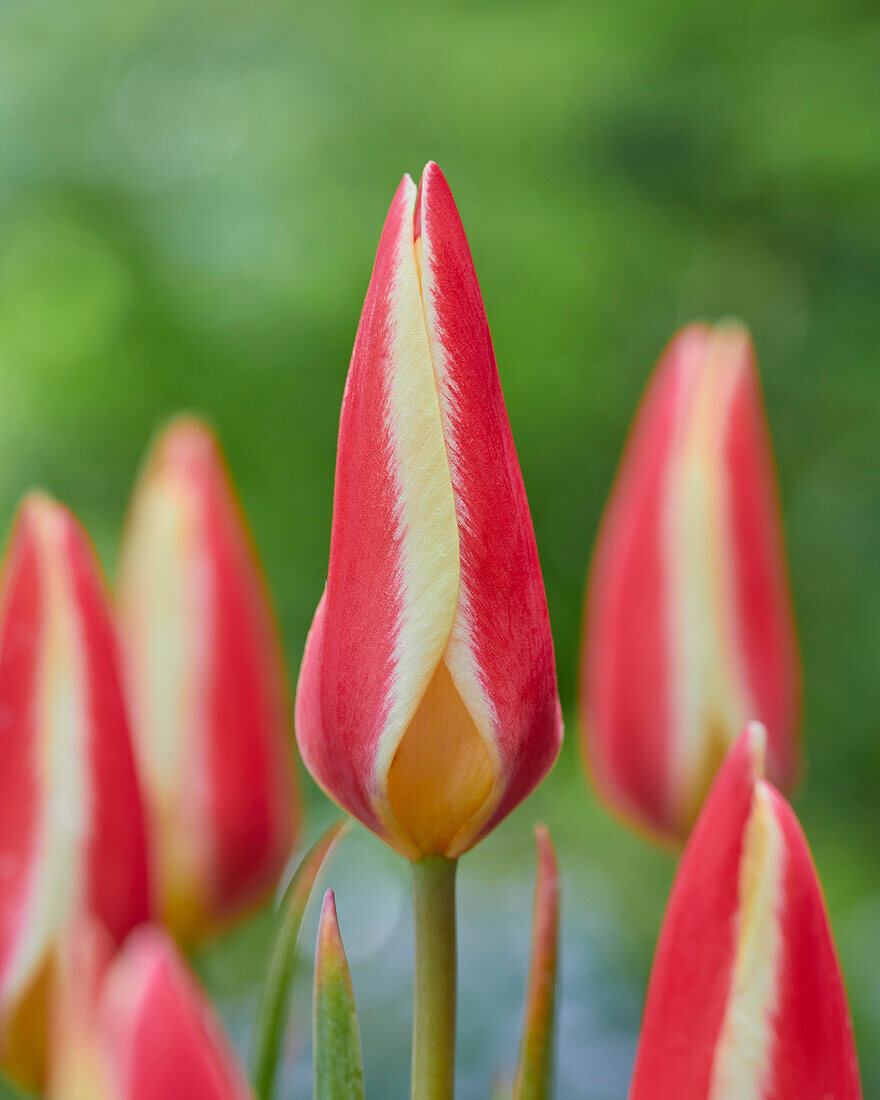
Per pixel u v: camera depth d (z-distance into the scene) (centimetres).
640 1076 38
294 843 46
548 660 38
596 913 122
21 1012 41
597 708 47
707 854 38
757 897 37
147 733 45
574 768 146
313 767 38
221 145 156
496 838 140
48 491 141
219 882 45
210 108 158
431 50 162
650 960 116
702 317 174
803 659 167
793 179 171
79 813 41
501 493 38
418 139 158
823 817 159
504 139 161
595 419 158
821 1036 37
